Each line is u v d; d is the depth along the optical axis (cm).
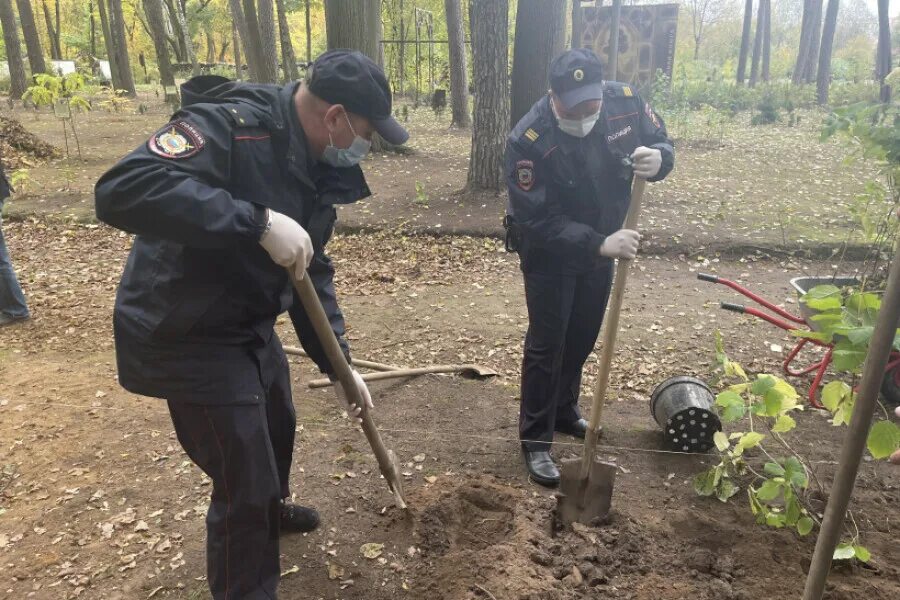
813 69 3106
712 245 737
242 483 225
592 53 284
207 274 205
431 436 389
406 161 1234
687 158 1260
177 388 215
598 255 283
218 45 5681
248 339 223
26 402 430
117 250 774
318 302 221
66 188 999
